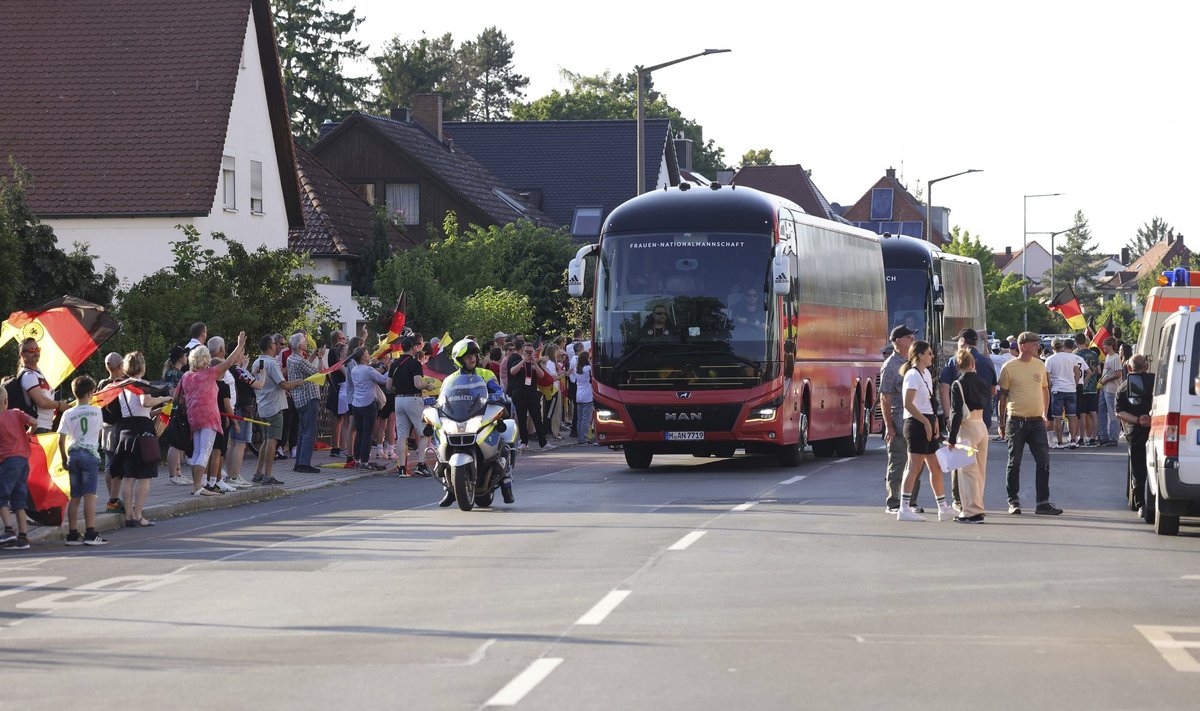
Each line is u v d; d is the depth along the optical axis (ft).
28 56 153.38
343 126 234.79
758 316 92.12
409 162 233.76
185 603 44.88
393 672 33.99
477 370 73.56
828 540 58.18
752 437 91.66
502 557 53.78
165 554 56.80
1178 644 37.06
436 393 92.89
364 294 168.25
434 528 63.72
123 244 143.95
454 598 44.62
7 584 49.65
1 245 92.07
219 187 149.07
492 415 72.33
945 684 32.35
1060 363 118.83
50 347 68.23
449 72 482.28
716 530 61.52
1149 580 47.98
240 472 86.89
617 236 94.38
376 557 54.44
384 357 100.42
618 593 45.06
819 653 35.83
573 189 279.90
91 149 145.59
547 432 133.28
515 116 428.15
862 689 31.83
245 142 155.53
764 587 46.24
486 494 72.64
